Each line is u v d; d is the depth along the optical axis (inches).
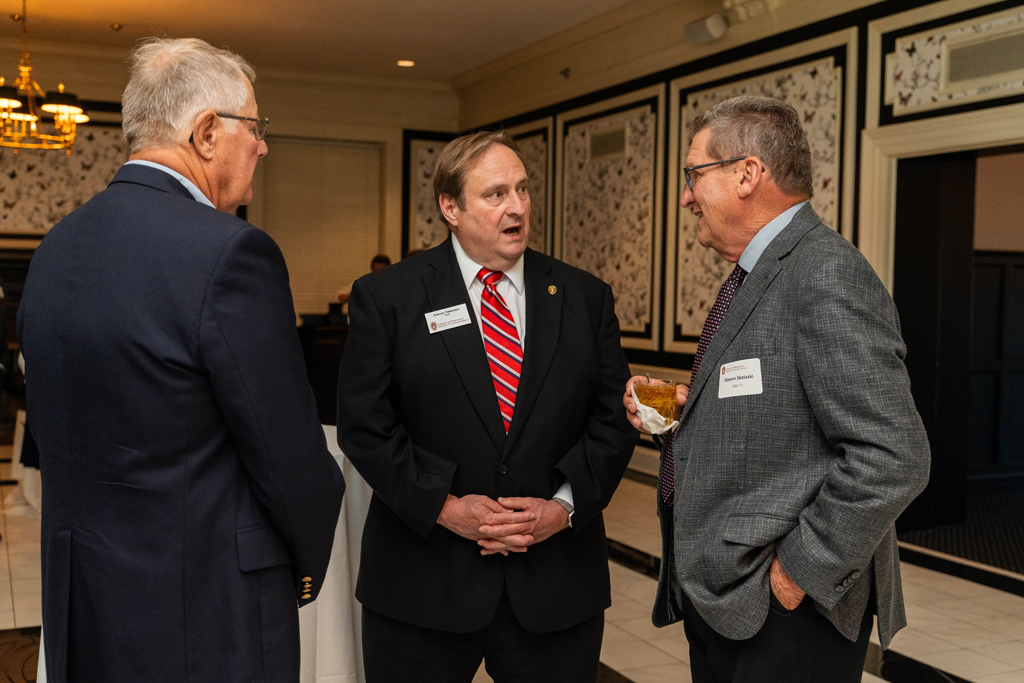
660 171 242.5
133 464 45.9
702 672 60.4
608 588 68.6
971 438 230.4
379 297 65.7
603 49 265.3
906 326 179.6
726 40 215.9
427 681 64.8
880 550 53.5
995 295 230.2
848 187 182.2
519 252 64.1
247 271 46.1
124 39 287.9
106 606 46.5
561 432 65.1
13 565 153.5
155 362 44.8
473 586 62.4
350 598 88.7
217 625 46.7
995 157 232.1
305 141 347.3
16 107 200.5
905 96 169.5
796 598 51.1
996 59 152.0
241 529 47.6
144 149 50.5
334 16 260.7
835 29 185.0
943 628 127.3
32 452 187.2
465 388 63.7
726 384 53.5
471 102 349.4
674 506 56.3
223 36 284.4
